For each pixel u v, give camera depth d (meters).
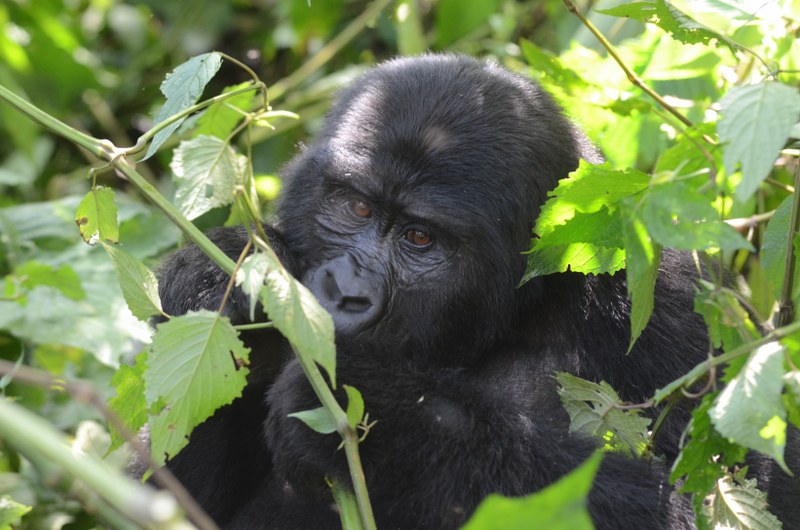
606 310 7.58
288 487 7.56
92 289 9.82
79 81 13.52
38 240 10.36
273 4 14.49
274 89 12.87
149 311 5.92
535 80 8.42
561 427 7.42
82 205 6.18
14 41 12.95
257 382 7.54
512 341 7.79
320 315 5.12
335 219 7.50
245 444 7.72
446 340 7.54
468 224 7.22
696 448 5.35
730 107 4.87
